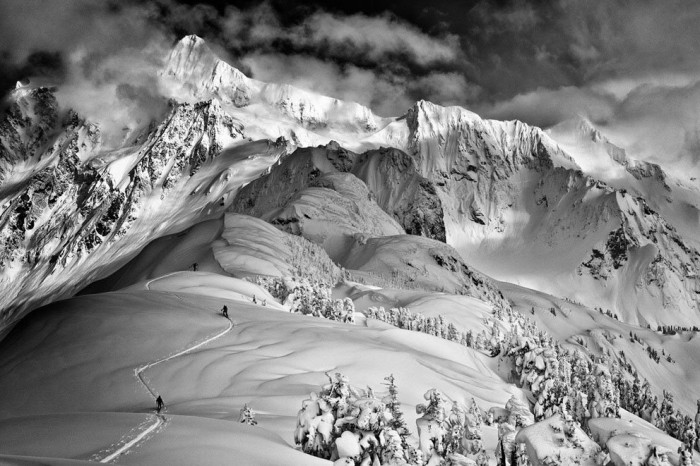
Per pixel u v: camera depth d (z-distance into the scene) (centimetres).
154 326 7638
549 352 8375
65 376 6350
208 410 5034
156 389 6041
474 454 4078
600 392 8569
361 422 3503
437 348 9581
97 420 3806
